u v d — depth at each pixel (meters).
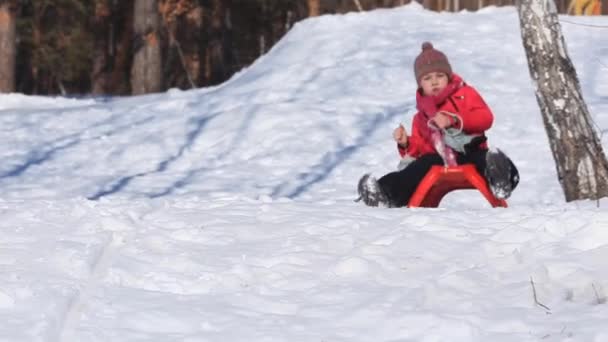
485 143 10.62
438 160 10.59
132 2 51.75
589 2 28.31
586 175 11.33
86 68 49.59
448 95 10.42
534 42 11.48
